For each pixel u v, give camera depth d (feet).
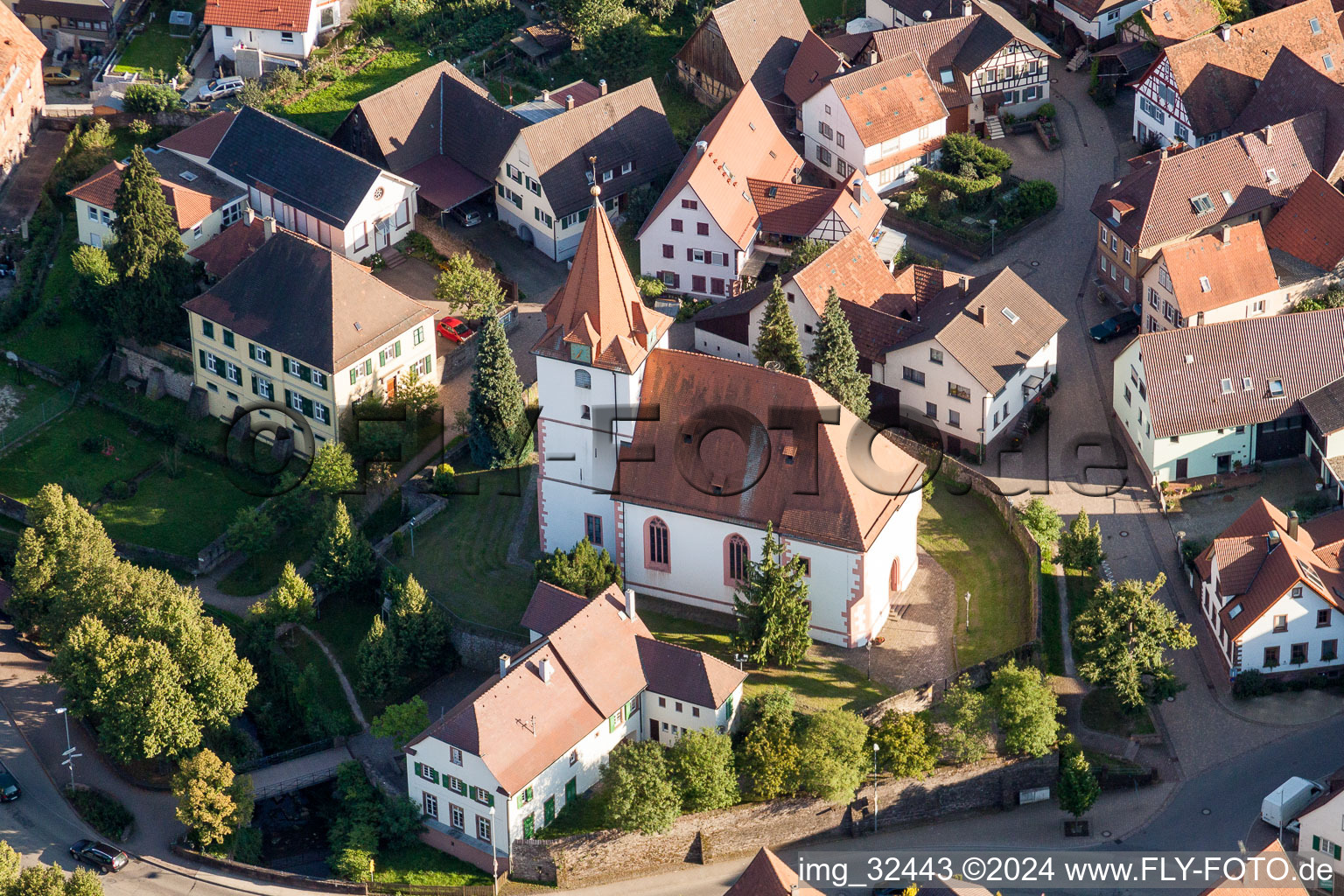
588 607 414.41
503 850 401.70
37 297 550.77
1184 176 523.70
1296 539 440.86
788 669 425.69
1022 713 406.00
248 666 435.94
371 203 546.67
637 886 402.72
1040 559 446.19
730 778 402.52
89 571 454.40
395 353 502.38
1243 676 432.66
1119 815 415.23
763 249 541.34
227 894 406.62
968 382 478.18
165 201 535.19
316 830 425.28
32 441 520.42
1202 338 475.72
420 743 403.13
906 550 443.32
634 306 426.51
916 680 422.82
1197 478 479.41
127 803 432.25
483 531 469.98
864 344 496.23
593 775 412.57
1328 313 477.77
